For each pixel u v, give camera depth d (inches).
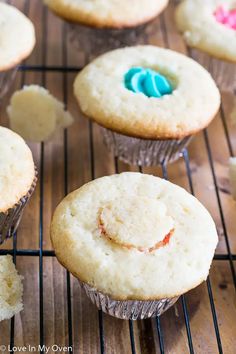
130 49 17.0
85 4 17.8
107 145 17.2
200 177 17.0
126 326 14.4
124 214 13.5
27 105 17.4
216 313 14.7
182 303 14.7
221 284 15.1
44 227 15.8
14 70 17.6
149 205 13.7
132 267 13.0
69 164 17.1
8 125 17.5
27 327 14.2
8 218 14.4
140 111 15.5
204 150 17.6
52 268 15.1
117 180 14.3
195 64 16.8
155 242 13.3
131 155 16.8
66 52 19.7
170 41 20.3
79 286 14.9
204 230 13.7
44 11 20.8
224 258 15.3
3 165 14.3
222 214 16.1
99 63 16.5
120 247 13.3
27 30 17.3
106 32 18.4
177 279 13.0
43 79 18.9
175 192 14.2
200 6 18.4
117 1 17.9
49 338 14.1
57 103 17.9
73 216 13.7
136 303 13.4
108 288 12.9
